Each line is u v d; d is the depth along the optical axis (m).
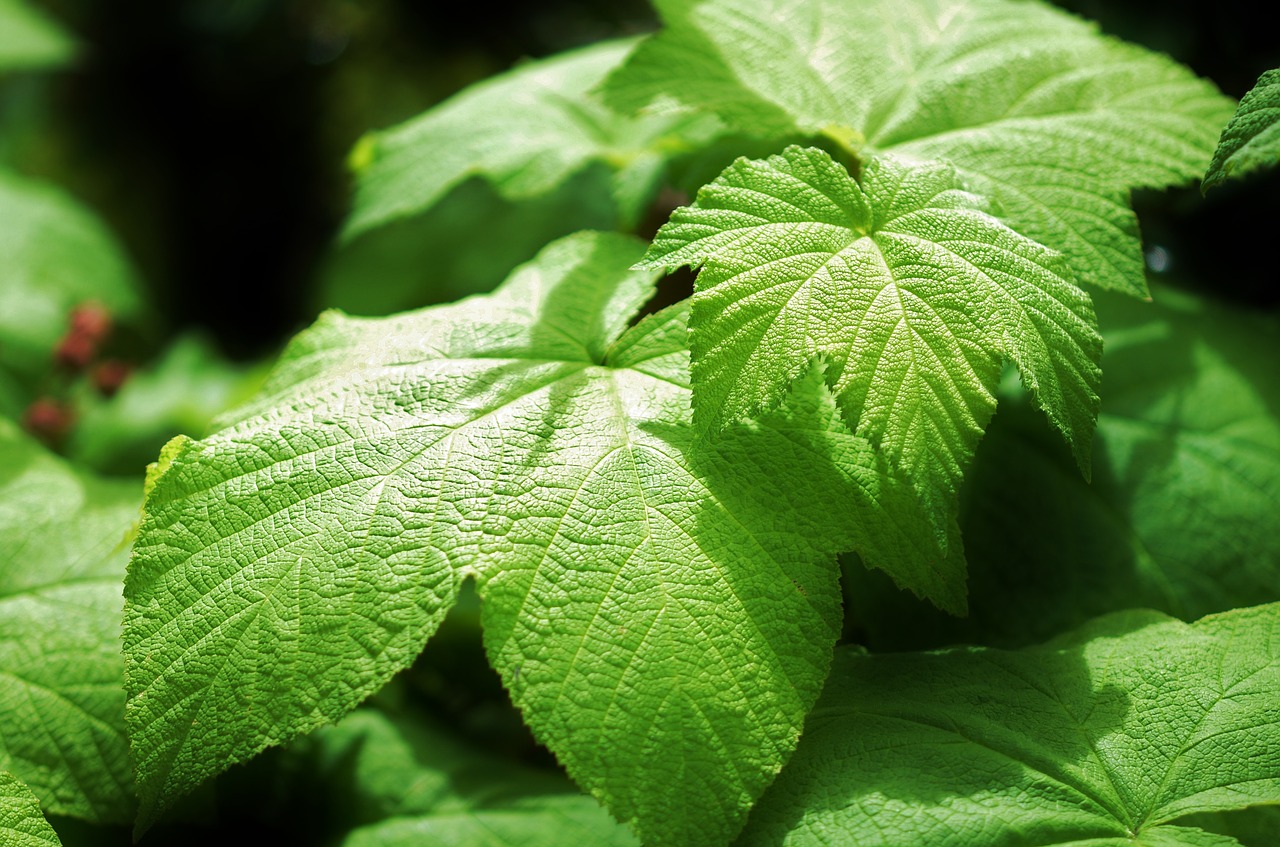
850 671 0.47
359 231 0.56
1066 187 0.49
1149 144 0.49
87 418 0.86
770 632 0.44
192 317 1.56
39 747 0.49
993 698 0.46
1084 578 0.50
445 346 0.48
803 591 0.44
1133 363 0.54
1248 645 0.46
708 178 0.52
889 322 0.44
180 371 0.98
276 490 0.45
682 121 0.54
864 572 0.50
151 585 0.45
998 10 0.53
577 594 0.44
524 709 0.43
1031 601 0.50
